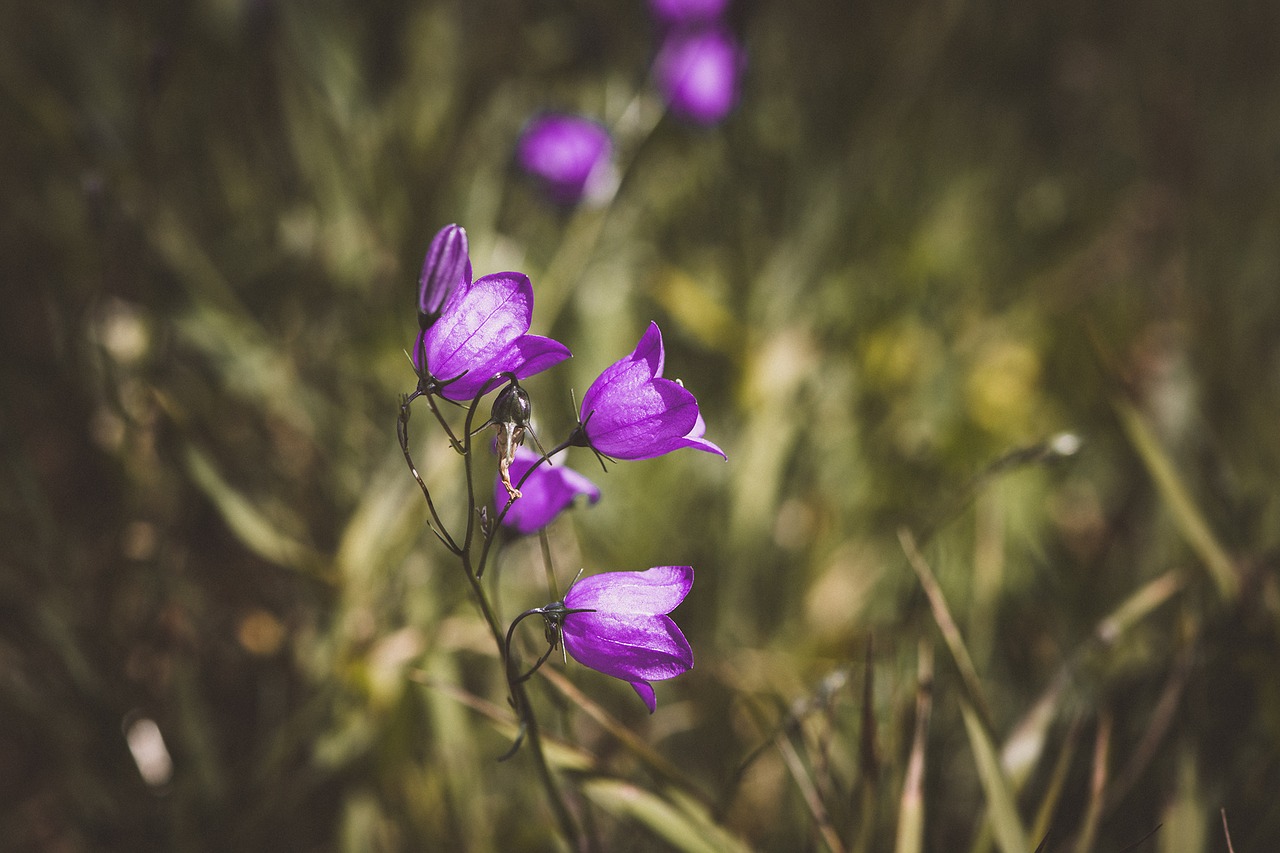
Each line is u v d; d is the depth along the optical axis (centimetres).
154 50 47
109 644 45
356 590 44
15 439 44
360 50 64
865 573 56
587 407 29
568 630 30
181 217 59
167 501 50
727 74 58
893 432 60
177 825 42
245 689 50
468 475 29
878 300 65
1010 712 44
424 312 28
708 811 34
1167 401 52
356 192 59
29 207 56
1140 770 38
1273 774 37
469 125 66
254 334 53
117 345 48
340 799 46
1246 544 43
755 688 46
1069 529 60
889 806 38
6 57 58
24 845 47
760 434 53
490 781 46
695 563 52
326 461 54
